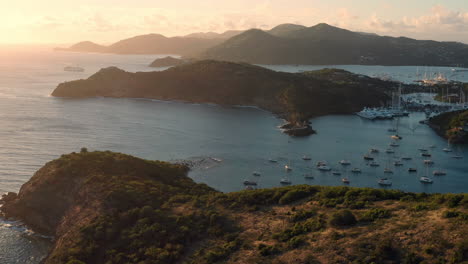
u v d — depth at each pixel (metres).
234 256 68.38
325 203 81.12
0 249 96.06
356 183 157.88
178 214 87.12
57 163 116.56
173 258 73.00
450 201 67.94
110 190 96.69
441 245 55.66
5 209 113.75
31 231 104.44
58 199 106.56
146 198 94.75
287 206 85.31
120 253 76.88
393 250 57.91
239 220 82.06
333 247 62.25
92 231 84.75
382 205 74.94
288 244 67.38
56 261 79.19
